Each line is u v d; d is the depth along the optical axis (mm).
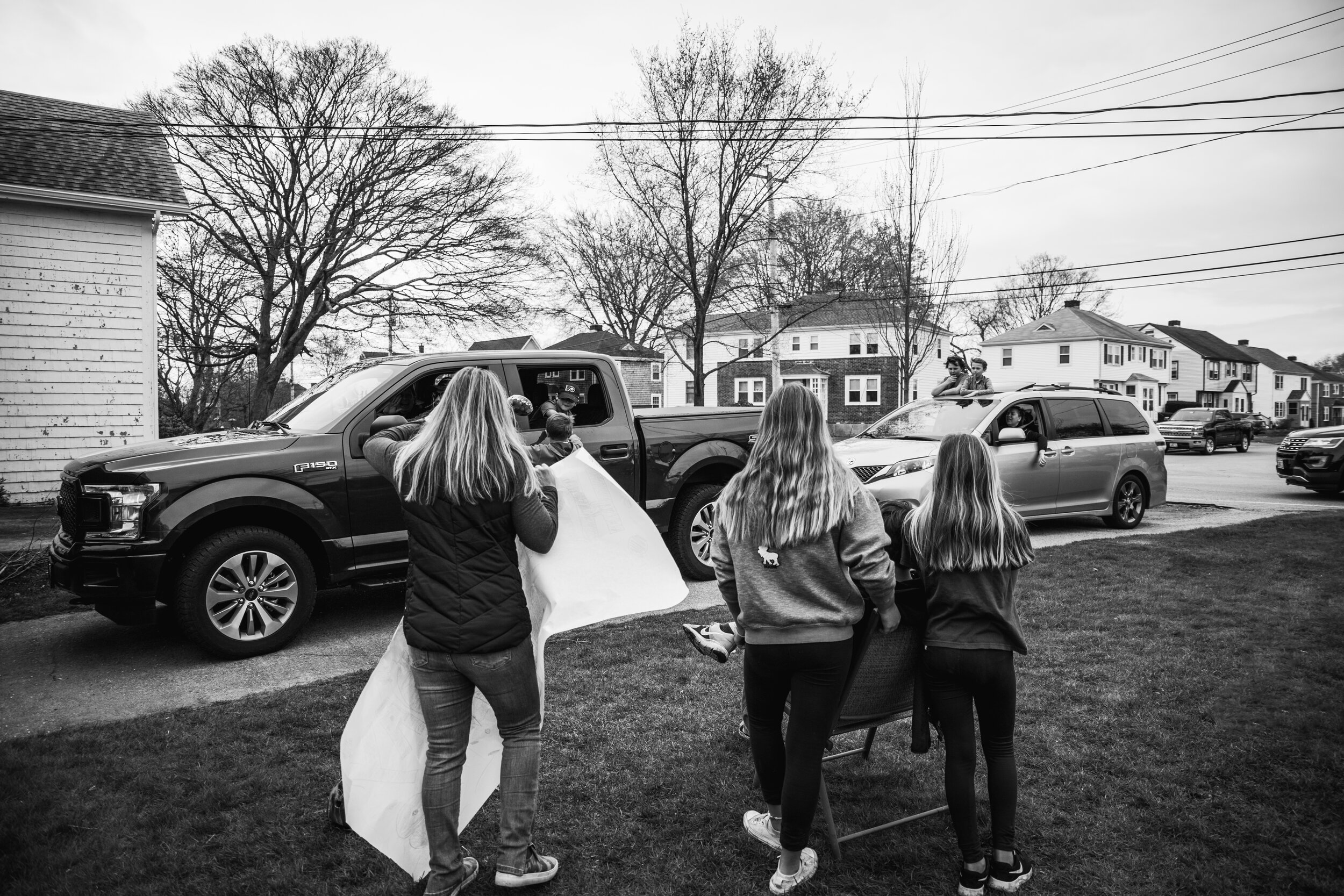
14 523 10359
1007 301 59188
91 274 13039
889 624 2641
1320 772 3350
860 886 2674
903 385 20875
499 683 2533
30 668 5121
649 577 3004
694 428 7148
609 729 3896
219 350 24047
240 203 23688
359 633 5895
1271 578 6793
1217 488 16109
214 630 5133
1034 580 6750
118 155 14523
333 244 24219
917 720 2834
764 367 46094
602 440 6547
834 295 25562
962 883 2641
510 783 2611
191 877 2721
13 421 12539
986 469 2666
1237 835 2922
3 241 12336
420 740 2756
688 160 19875
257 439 5488
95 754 3627
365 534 5668
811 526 2471
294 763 3545
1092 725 3846
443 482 2482
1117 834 2953
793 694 2596
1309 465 13742
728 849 2900
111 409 13281
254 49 23094
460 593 2496
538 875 2660
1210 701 4102
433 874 2564
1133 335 51406
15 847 2873
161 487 5000
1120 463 10000
